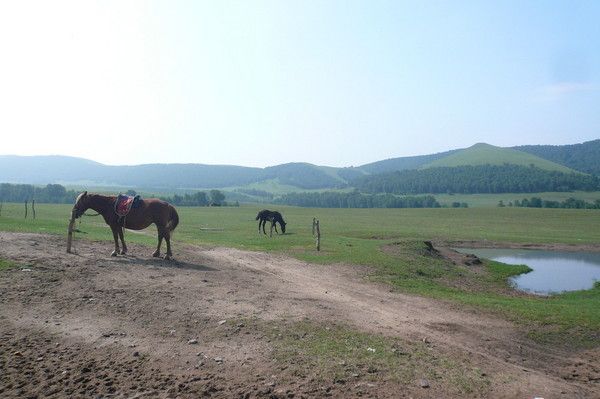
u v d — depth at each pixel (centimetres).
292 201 19762
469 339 1141
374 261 2292
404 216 7969
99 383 789
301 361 891
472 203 16612
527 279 2656
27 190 12700
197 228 4278
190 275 1603
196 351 934
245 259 2195
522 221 6894
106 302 1215
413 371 869
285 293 1477
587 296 2097
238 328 1067
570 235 4841
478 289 2145
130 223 1811
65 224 3084
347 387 789
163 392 761
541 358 1063
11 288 1262
